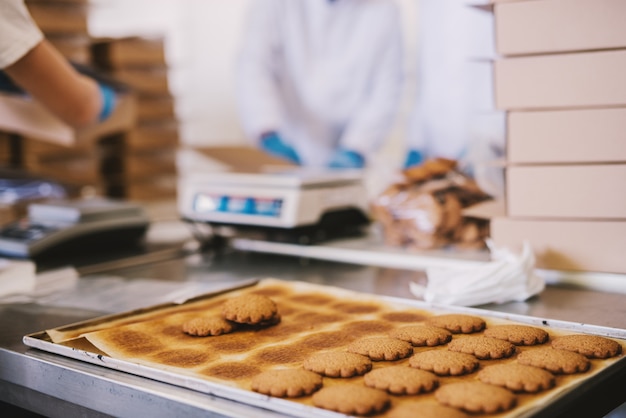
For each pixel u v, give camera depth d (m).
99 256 2.25
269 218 2.17
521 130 1.70
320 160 3.16
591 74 1.61
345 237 2.38
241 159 3.40
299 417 1.03
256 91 3.31
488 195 2.03
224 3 3.37
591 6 1.59
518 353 1.27
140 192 3.20
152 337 1.39
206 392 1.13
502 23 1.69
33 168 2.90
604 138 1.61
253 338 1.39
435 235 2.05
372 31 2.92
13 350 1.39
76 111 2.23
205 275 2.00
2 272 2.04
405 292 1.74
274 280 1.83
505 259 1.66
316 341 1.36
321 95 3.11
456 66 2.70
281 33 3.19
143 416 1.17
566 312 1.50
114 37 3.10
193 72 3.54
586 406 1.15
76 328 1.45
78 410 1.30
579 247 1.68
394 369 1.15
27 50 1.96
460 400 1.02
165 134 3.26
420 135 2.85
